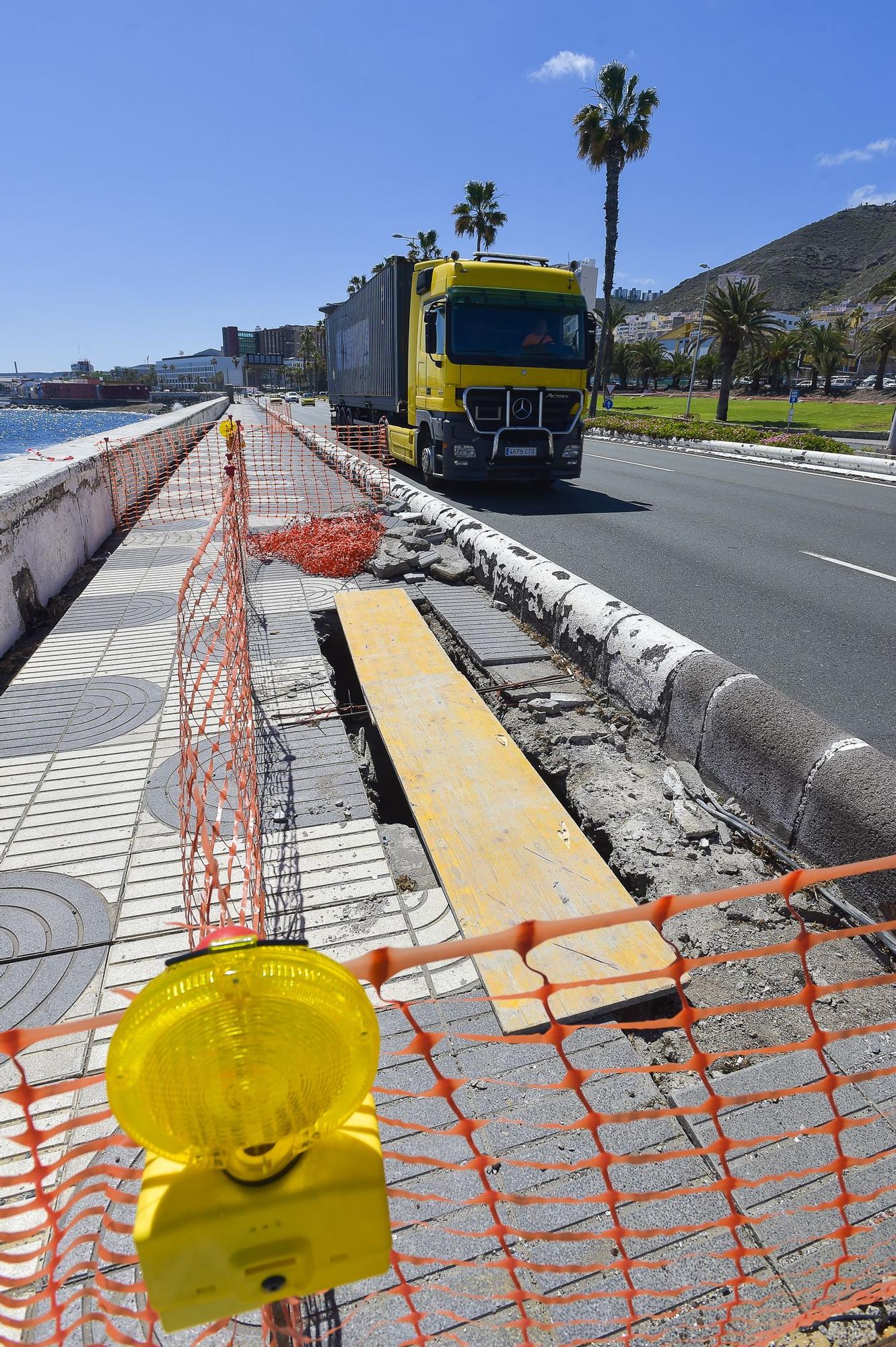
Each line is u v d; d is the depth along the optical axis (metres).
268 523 10.35
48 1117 2.28
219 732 3.48
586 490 13.80
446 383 11.05
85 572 8.12
